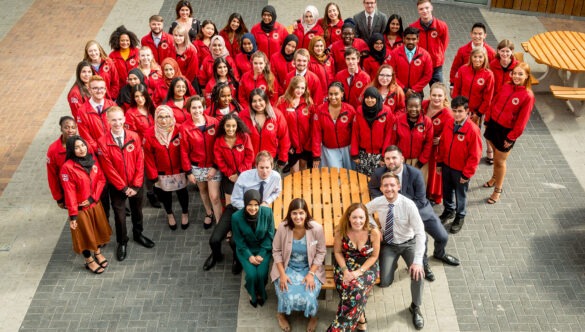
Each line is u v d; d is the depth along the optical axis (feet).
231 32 32.30
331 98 25.08
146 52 28.07
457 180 25.18
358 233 20.44
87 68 26.84
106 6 46.14
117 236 24.97
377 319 22.26
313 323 21.66
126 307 22.76
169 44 31.50
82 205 22.80
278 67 29.91
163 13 44.86
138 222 25.29
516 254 24.98
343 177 25.32
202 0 46.39
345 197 24.14
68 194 22.35
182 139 24.03
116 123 22.76
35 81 37.45
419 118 24.48
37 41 41.73
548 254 24.95
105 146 22.95
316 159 26.40
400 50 29.40
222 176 25.11
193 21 34.35
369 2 32.48
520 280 23.76
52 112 34.55
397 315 22.40
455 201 27.81
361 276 20.53
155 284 23.77
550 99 35.40
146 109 26.22
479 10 45.83
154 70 28.68
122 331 21.80
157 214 27.50
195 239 26.04
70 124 22.70
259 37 32.40
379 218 21.25
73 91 26.99
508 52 28.02
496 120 26.50
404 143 24.91
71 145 21.91
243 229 21.97
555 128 32.99
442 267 24.40
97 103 25.89
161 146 24.17
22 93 36.27
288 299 20.84
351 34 29.84
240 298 23.12
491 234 26.00
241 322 22.11
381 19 32.99
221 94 25.14
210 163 24.80
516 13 45.39
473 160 24.25
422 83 29.66
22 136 32.55
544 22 44.37
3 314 22.57
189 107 24.07
